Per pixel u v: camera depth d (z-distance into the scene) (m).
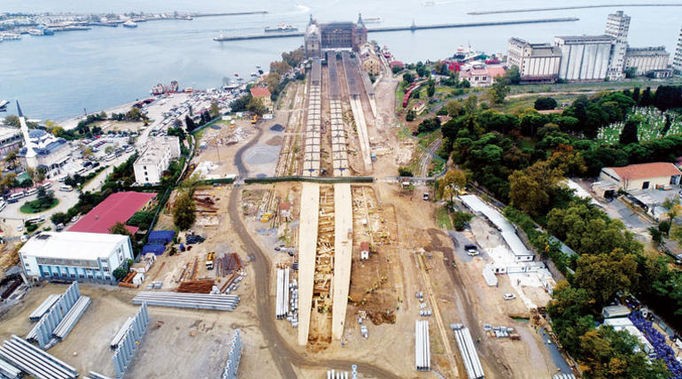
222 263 182.00
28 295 168.62
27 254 172.50
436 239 193.50
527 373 133.25
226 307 158.75
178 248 192.12
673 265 160.50
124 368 135.38
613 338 126.81
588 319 135.88
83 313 158.75
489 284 165.88
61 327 150.12
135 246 187.88
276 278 173.88
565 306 146.00
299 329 149.00
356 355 140.38
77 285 162.25
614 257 147.88
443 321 151.88
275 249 190.38
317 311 158.38
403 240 194.12
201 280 172.38
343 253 183.88
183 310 159.50
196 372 135.50
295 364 137.75
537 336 145.38
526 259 177.50
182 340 146.75
